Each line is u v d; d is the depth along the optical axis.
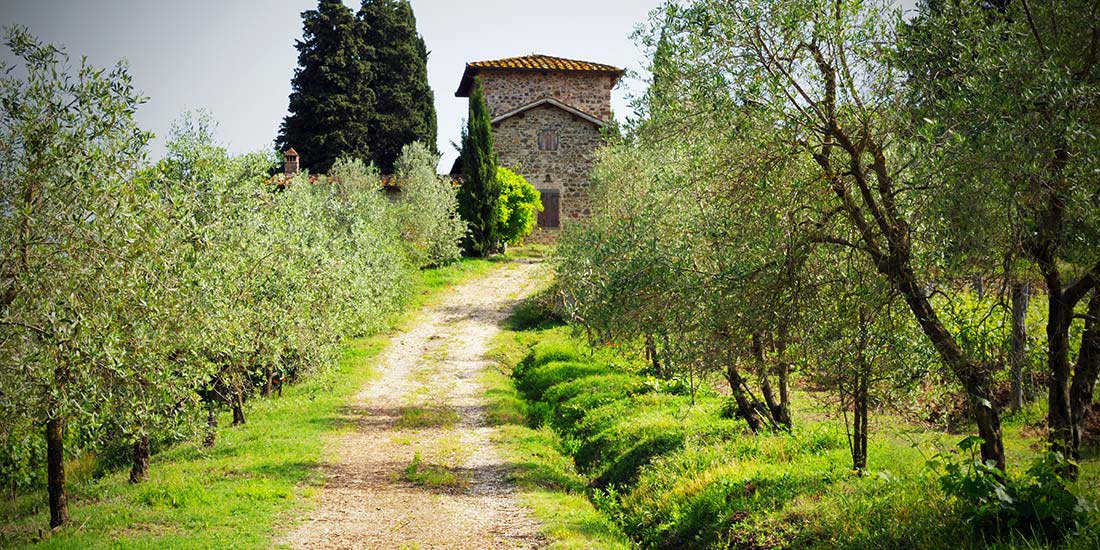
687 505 12.79
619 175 22.64
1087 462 10.85
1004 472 8.80
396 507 14.73
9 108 10.34
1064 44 9.45
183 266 12.04
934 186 8.52
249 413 23.20
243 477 16.27
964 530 8.39
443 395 27.44
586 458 18.81
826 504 10.48
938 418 12.37
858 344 9.83
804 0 9.45
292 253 21.64
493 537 12.74
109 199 10.51
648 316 12.31
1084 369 9.45
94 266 10.28
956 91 8.85
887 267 9.36
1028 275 9.69
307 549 12.02
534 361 31.06
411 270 43.75
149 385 11.66
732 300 10.66
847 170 9.93
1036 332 11.62
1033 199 8.16
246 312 17.38
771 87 9.37
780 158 9.79
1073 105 8.08
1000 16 9.47
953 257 8.58
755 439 15.04
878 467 12.11
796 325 10.31
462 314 41.06
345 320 25.39
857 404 10.99
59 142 10.45
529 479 16.78
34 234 9.98
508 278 47.88
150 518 13.06
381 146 70.50
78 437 12.43
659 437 16.91
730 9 9.96
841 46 9.40
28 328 9.85
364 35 71.38
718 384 22.77
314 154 67.00
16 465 11.47
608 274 14.28
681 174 13.33
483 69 56.03
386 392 27.77
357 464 18.33
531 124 55.41
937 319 9.50
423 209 47.94
